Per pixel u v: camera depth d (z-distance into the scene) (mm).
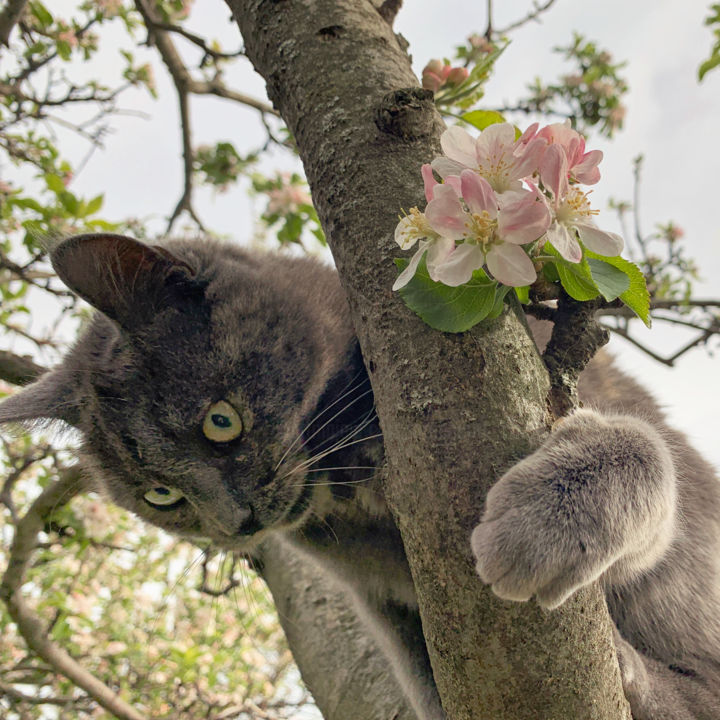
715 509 546
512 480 341
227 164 1071
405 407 335
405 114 368
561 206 341
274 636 1208
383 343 345
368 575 578
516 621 322
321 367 542
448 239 333
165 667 1001
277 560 769
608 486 368
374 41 397
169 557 1158
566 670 322
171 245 568
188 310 525
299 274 581
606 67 1092
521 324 348
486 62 577
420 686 577
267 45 413
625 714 331
